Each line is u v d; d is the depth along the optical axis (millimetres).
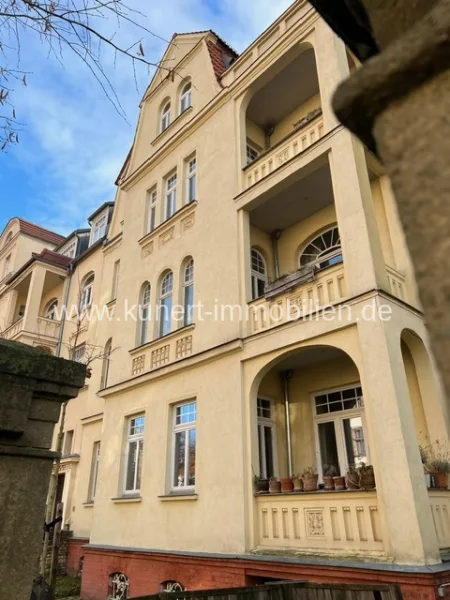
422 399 7172
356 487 6406
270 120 12164
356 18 1310
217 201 10656
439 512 6059
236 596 3781
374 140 949
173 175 13141
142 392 10922
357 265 7117
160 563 8539
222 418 8531
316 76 10797
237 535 7449
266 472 8914
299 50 9852
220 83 12047
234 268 9500
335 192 7852
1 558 1831
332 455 8664
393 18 1003
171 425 9898
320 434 8984
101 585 9703
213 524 7945
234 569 7172
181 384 9805
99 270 17750
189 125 12469
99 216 20266
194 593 3619
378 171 8719
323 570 6004
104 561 9891
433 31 768
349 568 5711
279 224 10828
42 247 25766
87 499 13641
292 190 9406
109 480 10898
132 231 13875
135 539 9492
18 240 25016
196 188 11617
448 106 778
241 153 10578
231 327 9023
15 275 21406
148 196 13898
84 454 14477
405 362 7621
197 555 7805
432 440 6918
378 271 6969
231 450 8117
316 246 10375
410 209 795
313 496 6715
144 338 12062
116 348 12156
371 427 6160
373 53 1437
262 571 6734
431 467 6578
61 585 11453
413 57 794
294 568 6332
